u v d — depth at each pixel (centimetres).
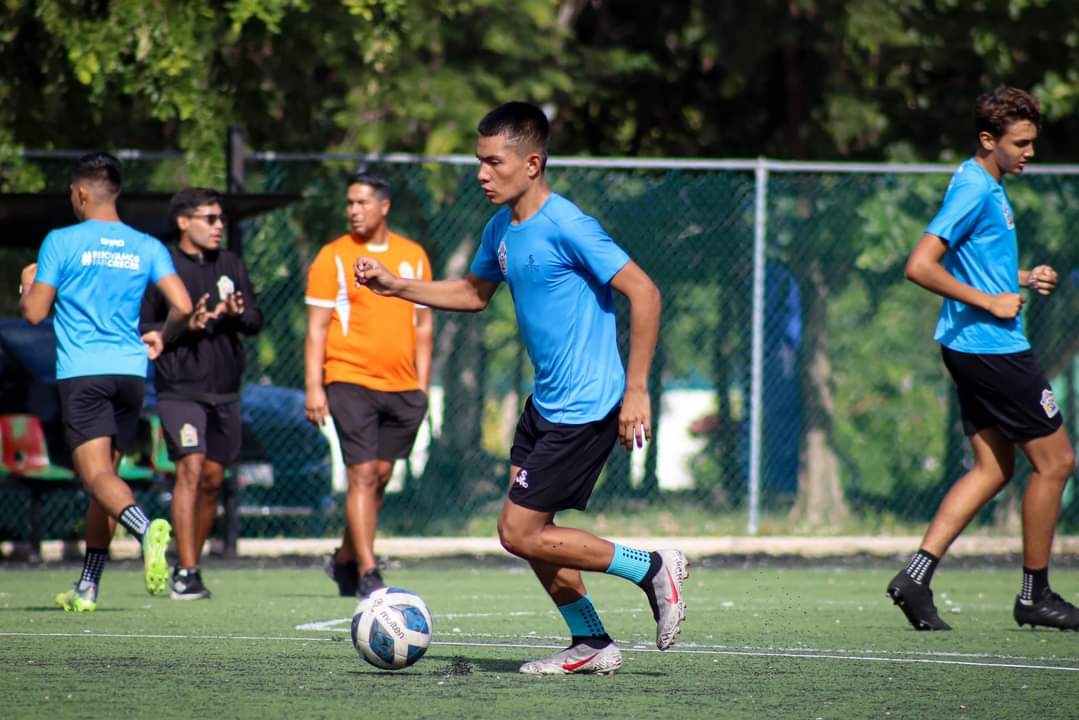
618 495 5350
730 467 5509
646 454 5428
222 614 3019
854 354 5725
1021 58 5769
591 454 2033
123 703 1820
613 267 1992
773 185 5322
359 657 2206
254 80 4903
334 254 3391
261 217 4856
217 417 3506
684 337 5422
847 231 5362
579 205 5262
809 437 5556
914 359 5741
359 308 3366
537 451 2033
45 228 4288
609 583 4022
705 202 5284
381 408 3384
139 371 2917
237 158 4550
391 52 4862
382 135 5359
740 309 5362
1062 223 5369
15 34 4634
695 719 1741
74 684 1980
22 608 3134
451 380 5372
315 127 5406
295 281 4897
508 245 2036
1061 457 2778
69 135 4922
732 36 5775
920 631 2794
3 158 4619
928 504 5694
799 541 4925
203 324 3145
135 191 4938
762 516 5459
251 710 1772
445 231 5062
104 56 4481
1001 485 2802
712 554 4891
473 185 5081
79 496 4872
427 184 5003
